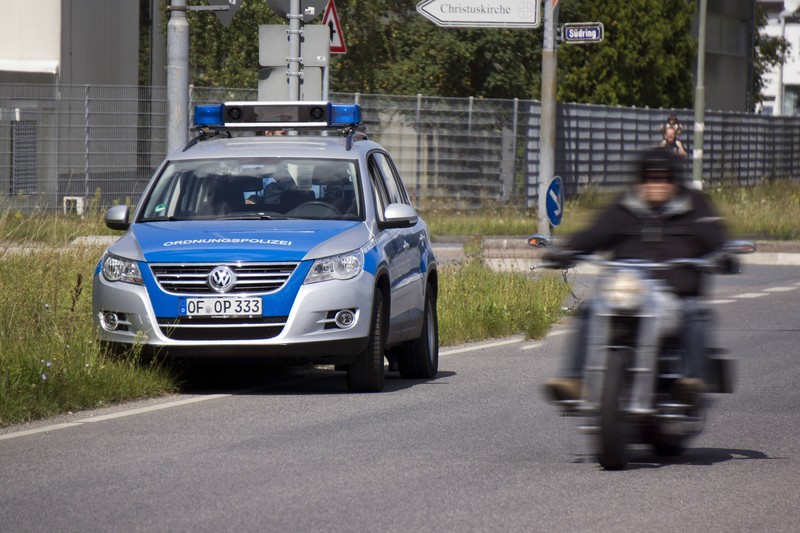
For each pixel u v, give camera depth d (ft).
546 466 84.33
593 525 68.95
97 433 95.14
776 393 117.80
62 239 188.85
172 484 78.07
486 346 155.02
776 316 184.24
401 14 424.87
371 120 345.10
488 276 189.67
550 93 233.96
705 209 85.15
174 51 167.84
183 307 110.01
